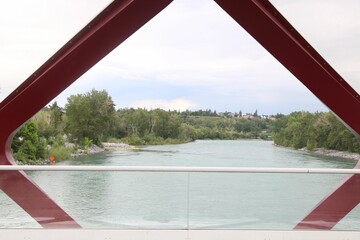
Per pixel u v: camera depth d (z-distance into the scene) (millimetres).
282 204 5910
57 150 42844
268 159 52156
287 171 5816
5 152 6398
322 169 5797
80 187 5887
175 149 66312
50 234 5883
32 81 6398
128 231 5875
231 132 84250
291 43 6277
